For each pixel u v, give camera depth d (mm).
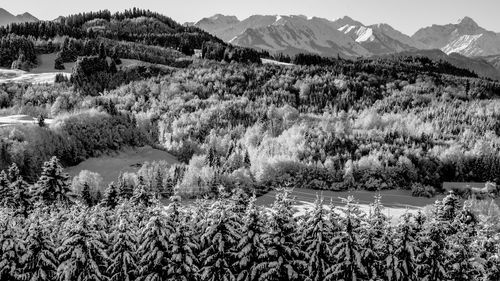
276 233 46594
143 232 46688
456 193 125875
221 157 146875
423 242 48156
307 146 153750
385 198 118375
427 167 143750
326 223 47094
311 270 46812
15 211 64875
